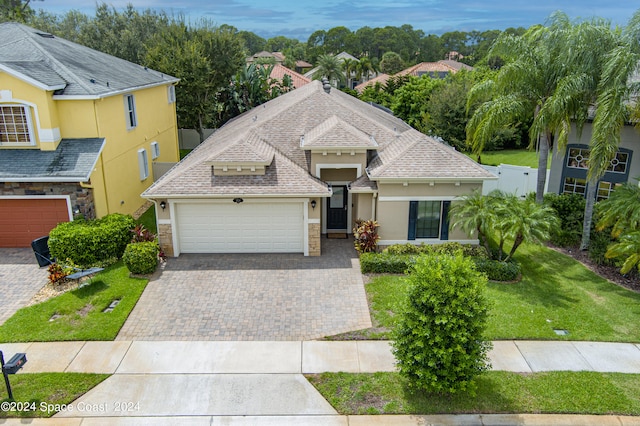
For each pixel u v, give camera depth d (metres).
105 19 48.03
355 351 11.54
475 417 9.40
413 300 9.47
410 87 41.88
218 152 16.59
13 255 17.16
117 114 20.03
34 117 17.42
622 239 14.58
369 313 13.25
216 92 37.19
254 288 14.63
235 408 9.66
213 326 12.62
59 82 17.72
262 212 16.78
